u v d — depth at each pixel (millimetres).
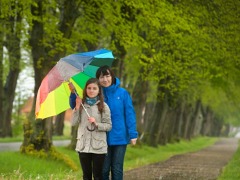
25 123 54625
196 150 125125
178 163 67500
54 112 24328
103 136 23688
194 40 59656
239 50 58500
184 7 54344
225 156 96438
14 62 96688
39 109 24375
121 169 24781
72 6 55031
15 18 70312
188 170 55531
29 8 54656
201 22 55594
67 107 24516
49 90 24062
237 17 53781
